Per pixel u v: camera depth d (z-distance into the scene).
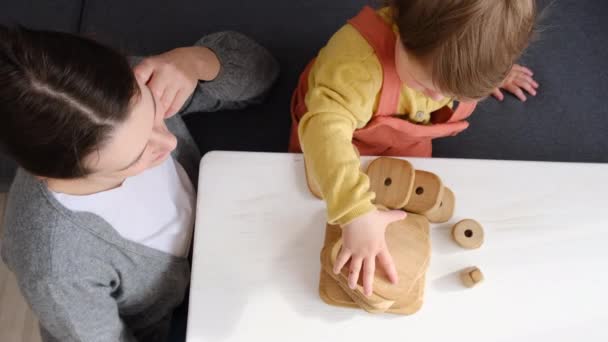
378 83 0.72
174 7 1.05
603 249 0.67
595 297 0.65
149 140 0.56
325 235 0.66
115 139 0.49
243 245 0.65
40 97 0.43
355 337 0.61
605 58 1.09
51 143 0.46
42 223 0.58
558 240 0.68
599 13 1.12
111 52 0.50
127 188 0.65
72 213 0.59
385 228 0.64
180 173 0.82
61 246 0.59
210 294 0.62
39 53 0.43
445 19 0.55
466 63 0.57
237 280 0.63
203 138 0.99
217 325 0.61
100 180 0.56
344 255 0.60
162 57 0.80
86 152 0.48
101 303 0.67
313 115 0.70
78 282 0.61
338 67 0.70
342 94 0.70
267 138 1.00
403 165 0.68
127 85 0.49
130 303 0.76
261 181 0.69
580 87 1.07
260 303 0.62
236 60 0.90
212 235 0.65
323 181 0.64
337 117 0.69
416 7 0.57
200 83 0.88
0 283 1.21
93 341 0.68
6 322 1.17
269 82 0.97
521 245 0.67
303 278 0.64
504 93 1.06
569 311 0.64
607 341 0.62
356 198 0.60
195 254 0.64
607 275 0.66
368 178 0.63
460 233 0.66
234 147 0.99
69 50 0.45
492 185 0.71
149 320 0.82
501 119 1.03
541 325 0.63
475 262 0.66
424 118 0.82
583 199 0.70
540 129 1.03
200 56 0.85
